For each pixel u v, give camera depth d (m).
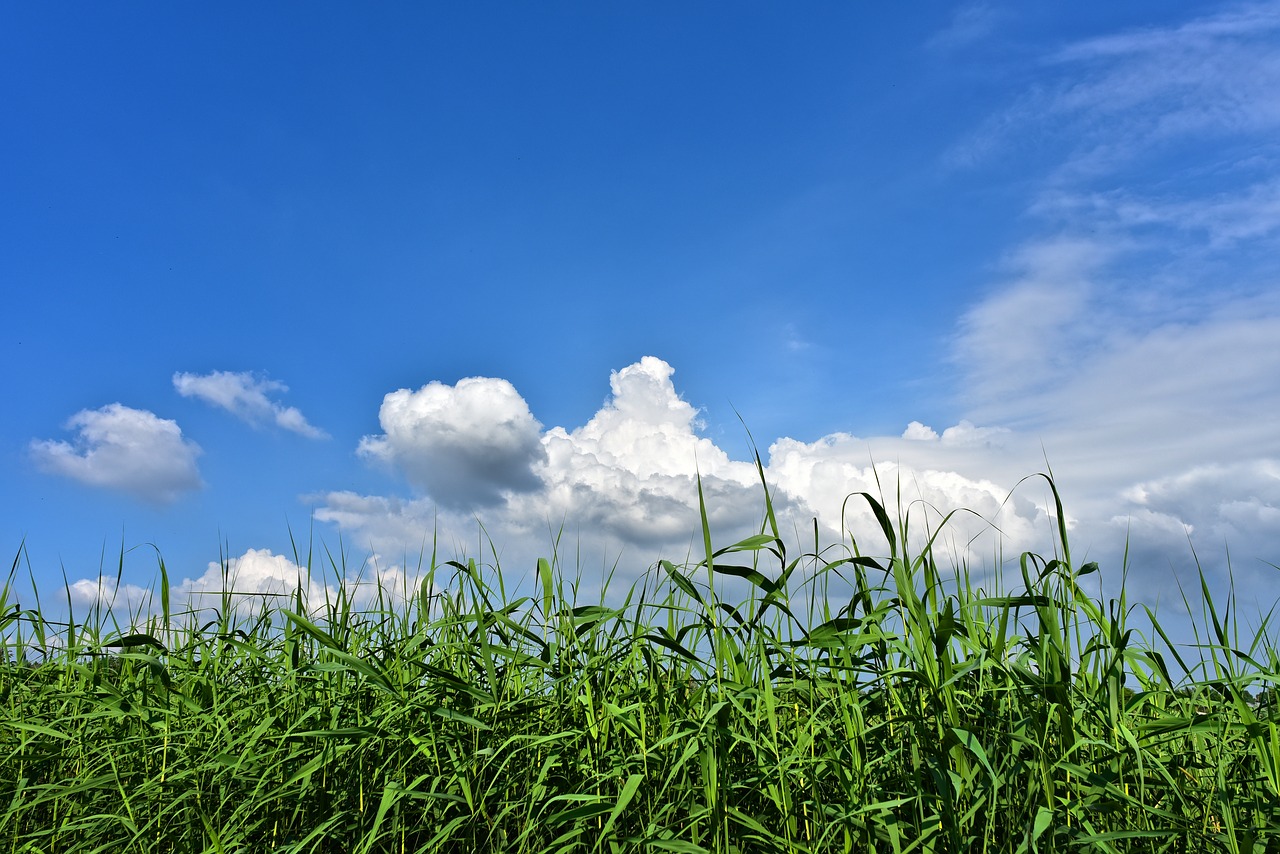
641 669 3.47
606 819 2.88
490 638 3.47
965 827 2.45
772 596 2.79
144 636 3.41
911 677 2.67
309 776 3.17
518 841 2.91
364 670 2.95
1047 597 2.67
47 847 3.20
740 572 2.85
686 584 2.90
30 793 3.54
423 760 3.29
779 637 3.12
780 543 2.84
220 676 3.82
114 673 4.06
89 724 3.69
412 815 3.30
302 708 3.50
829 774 2.86
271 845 3.10
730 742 2.85
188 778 3.22
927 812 2.63
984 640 3.06
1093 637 2.86
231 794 3.27
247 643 3.81
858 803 2.54
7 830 3.32
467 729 3.28
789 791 2.77
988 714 2.76
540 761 3.24
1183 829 2.42
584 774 3.07
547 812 3.03
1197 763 2.82
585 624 3.33
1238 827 2.48
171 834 3.12
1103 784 2.42
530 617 3.46
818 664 2.88
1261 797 2.66
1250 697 2.79
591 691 3.16
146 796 3.27
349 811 3.07
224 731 3.29
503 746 2.98
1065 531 2.70
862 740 2.68
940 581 2.88
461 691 3.18
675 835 2.63
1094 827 2.61
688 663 3.29
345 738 3.11
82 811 3.34
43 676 4.11
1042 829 2.23
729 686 2.84
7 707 3.76
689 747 2.67
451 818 3.15
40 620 4.11
